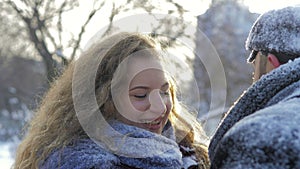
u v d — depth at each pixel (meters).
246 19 8.58
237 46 8.30
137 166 1.56
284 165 1.14
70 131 1.63
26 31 9.31
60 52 7.17
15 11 8.84
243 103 1.39
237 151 1.20
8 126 13.56
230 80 8.07
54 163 1.57
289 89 1.35
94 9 6.29
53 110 1.70
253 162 1.17
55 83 1.81
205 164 1.83
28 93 11.92
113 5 5.21
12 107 13.50
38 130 1.72
